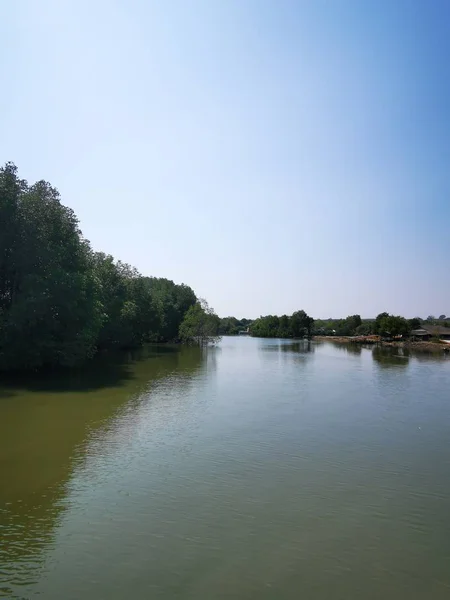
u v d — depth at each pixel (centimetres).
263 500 1547
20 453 2052
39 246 4447
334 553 1200
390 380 4794
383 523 1384
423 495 1614
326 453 2108
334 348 11725
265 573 1099
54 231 4803
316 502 1537
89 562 1140
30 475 1769
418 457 2061
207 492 1612
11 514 1416
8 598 990
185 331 13175
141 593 1014
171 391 3862
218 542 1249
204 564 1136
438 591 1038
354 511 1468
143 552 1190
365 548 1230
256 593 1018
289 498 1569
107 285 8000
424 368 6131
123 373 5084
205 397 3578
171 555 1177
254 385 4325
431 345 11838
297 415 2936
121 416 2827
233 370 5706
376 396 3728
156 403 3288
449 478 1792
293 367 6231
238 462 1961
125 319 8550
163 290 14800
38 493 1588
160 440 2295
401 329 14338
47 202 4841
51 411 2931
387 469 1892
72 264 5006
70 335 4791
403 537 1296
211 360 7262
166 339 14100
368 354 9169
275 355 8775
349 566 1138
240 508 1479
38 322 4438
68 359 4734
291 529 1334
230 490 1634
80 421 2678
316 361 7294
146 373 5159
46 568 1112
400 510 1482
